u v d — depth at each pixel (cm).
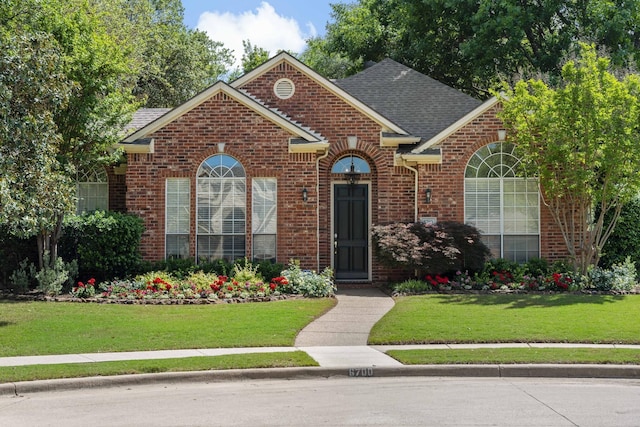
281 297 1748
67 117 1809
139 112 2439
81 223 1875
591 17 2788
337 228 2092
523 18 2817
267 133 1977
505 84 1911
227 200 1980
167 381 1018
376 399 902
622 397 913
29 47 1410
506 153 1997
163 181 1977
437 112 2288
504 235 1998
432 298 1709
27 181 1393
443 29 3231
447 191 1989
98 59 1820
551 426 765
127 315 1493
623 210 1988
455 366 1069
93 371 1023
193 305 1638
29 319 1439
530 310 1523
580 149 1800
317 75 2095
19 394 952
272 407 859
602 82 1805
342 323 1448
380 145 2064
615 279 1816
